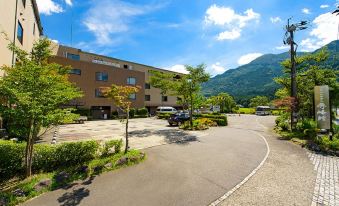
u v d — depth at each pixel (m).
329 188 6.13
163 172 7.51
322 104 11.62
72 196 5.69
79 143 8.38
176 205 5.25
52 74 7.58
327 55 16.22
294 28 16.02
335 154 9.81
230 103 59.19
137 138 14.56
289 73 18.20
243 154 10.00
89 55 37.94
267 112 47.94
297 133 14.80
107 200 5.47
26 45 18.58
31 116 6.19
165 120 31.77
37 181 6.10
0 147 6.96
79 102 32.25
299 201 5.38
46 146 7.92
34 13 22.38
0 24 11.90
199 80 19.77
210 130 19.06
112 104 36.44
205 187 6.27
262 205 5.21
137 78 41.22
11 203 5.23
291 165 8.30
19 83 6.32
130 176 7.11
